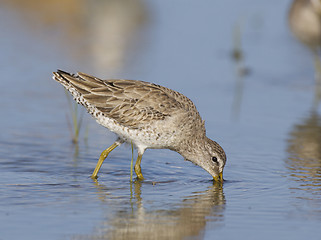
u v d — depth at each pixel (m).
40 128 15.40
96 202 10.82
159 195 11.34
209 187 11.91
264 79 20.62
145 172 12.84
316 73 21.22
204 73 20.80
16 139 14.44
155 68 20.86
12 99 17.56
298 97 18.86
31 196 11.01
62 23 26.28
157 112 12.49
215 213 10.40
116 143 12.77
